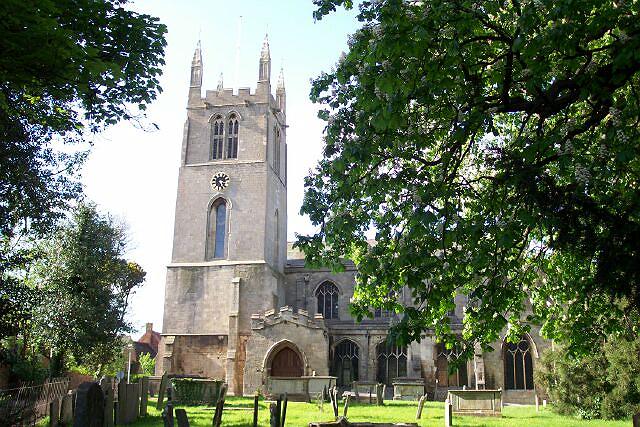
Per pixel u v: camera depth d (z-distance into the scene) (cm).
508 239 1030
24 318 2297
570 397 2827
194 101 5875
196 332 5203
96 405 1058
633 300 955
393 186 1319
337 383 5072
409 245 1155
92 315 3628
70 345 3531
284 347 4725
